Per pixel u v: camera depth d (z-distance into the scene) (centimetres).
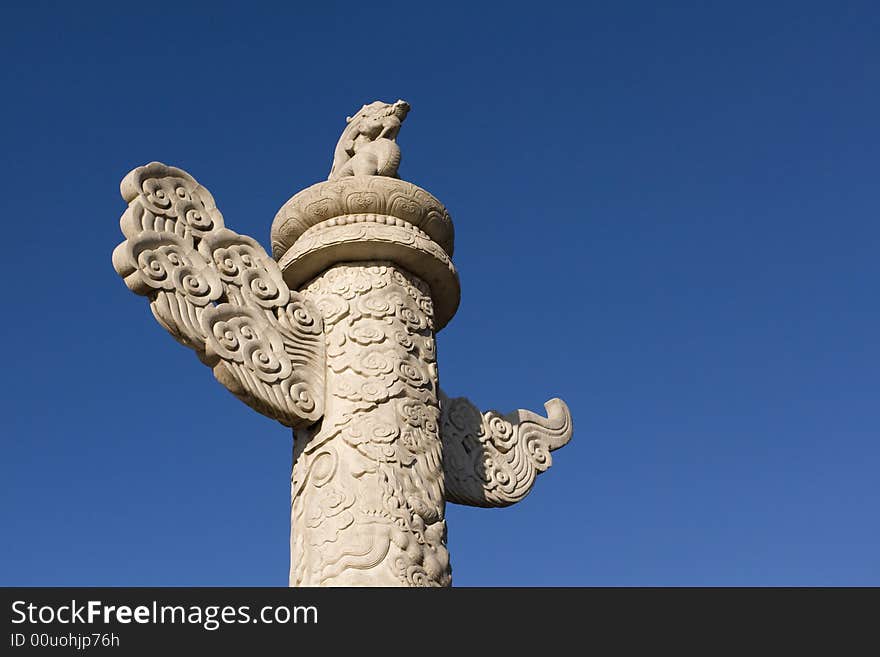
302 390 677
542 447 838
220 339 652
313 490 655
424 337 727
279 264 744
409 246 729
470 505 781
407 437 675
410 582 623
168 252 658
